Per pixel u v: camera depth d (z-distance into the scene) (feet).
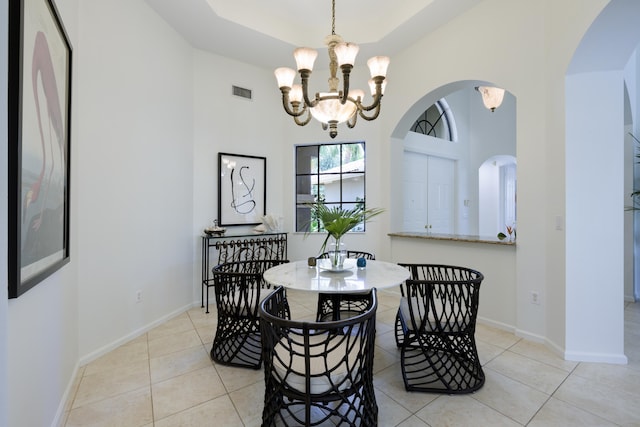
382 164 13.60
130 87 9.11
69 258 6.05
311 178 14.94
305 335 4.28
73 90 7.14
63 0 6.31
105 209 8.28
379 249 13.73
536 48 8.57
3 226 3.07
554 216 8.11
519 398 6.13
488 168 20.97
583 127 7.57
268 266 11.12
